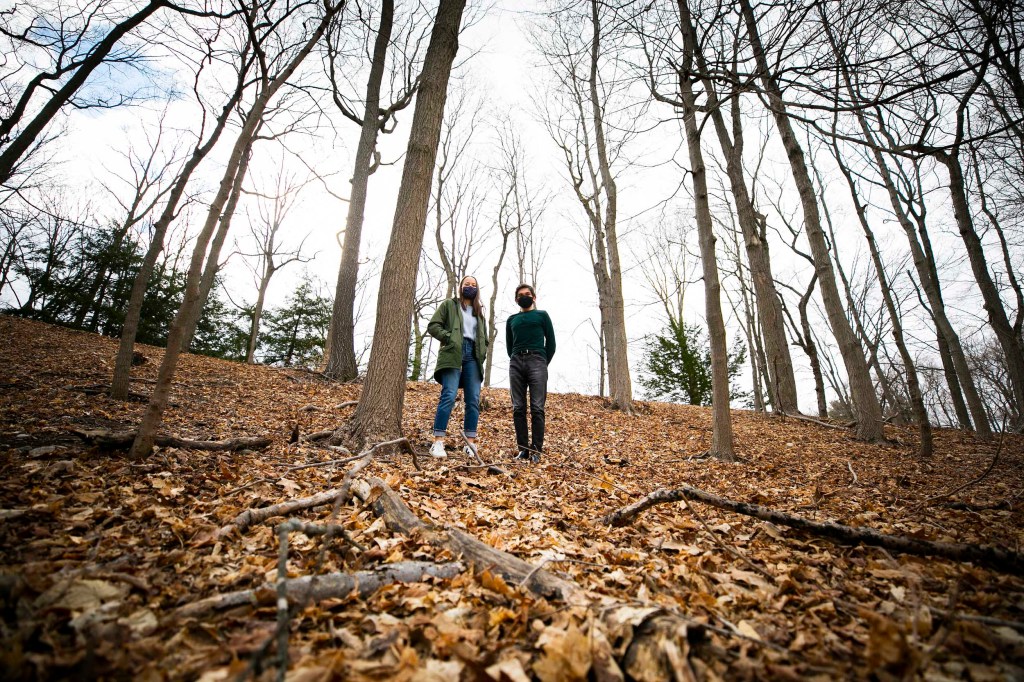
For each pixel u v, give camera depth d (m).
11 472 2.49
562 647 1.11
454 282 17.80
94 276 18.70
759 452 7.50
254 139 8.59
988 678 1.07
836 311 9.05
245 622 1.26
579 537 2.38
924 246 10.12
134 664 1.02
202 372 8.29
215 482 2.82
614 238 12.57
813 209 9.11
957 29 2.30
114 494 2.38
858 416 8.98
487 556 1.80
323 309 27.14
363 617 1.34
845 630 1.36
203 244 3.23
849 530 2.13
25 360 6.47
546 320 5.45
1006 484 5.03
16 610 1.16
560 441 7.36
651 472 5.40
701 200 6.45
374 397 4.27
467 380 4.95
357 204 10.52
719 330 6.53
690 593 1.66
